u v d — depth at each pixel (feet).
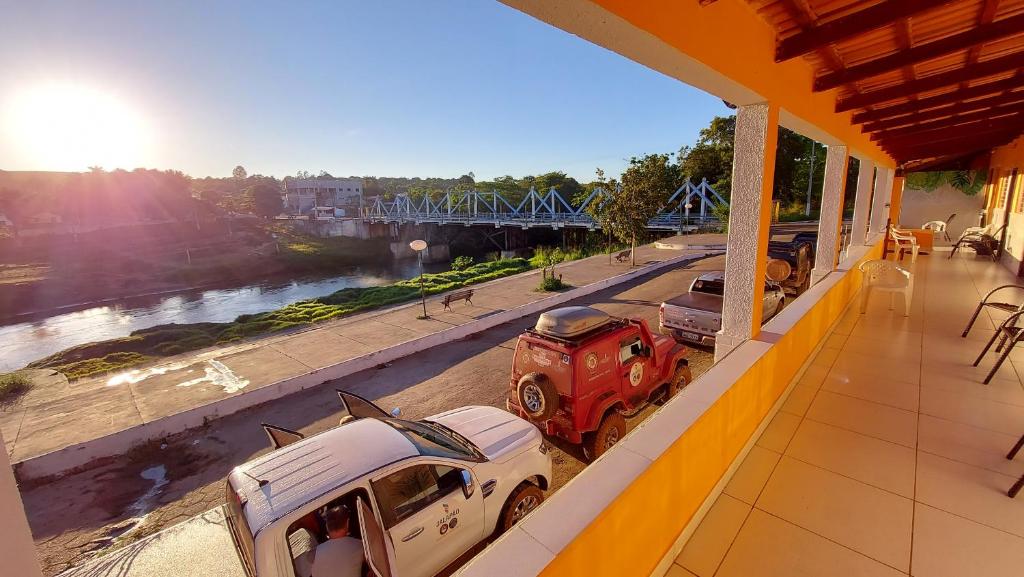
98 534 17.94
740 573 9.02
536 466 15.06
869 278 26.37
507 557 5.92
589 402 17.43
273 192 395.96
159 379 32.81
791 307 19.16
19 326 124.06
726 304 15.92
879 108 22.34
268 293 168.35
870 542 9.66
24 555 3.28
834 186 25.25
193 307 144.77
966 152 40.96
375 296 76.18
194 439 24.91
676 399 10.69
